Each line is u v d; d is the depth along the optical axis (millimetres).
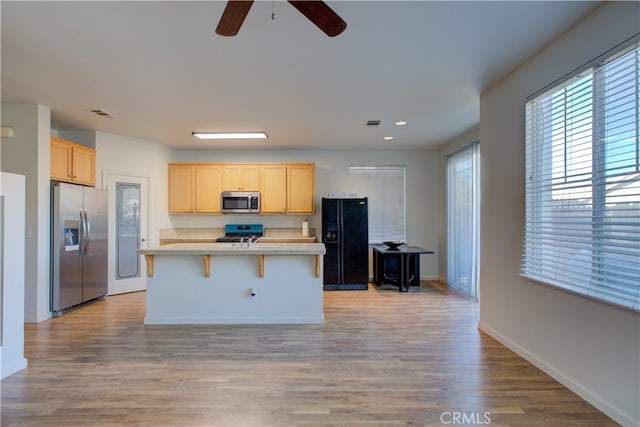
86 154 4676
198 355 2953
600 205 2117
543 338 2619
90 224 4531
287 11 2072
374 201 6352
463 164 5227
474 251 4891
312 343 3234
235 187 5992
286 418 2029
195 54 2629
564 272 2408
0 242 2525
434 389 2361
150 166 5523
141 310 4363
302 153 6301
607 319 2043
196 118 4301
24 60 2709
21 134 3781
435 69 2922
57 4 1980
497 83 3234
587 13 2135
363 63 2803
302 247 3969
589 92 2176
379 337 3389
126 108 3906
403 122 4523
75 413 2074
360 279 5656
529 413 2074
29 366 2715
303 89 3354
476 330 3582
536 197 2711
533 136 2740
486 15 2141
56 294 4031
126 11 2059
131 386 2402
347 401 2213
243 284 3910
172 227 6125
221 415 2059
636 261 1866
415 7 2043
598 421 1986
